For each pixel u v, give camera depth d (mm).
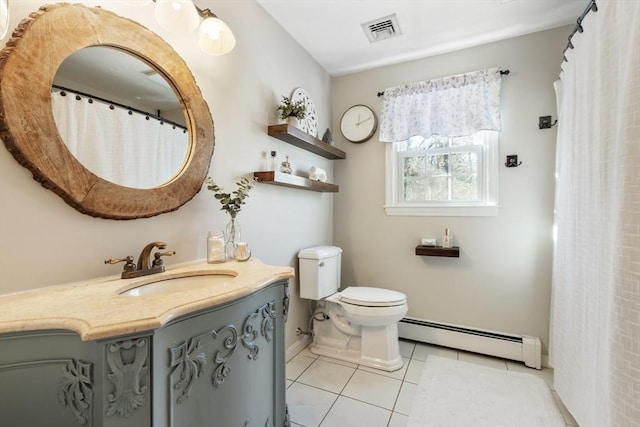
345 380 1901
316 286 2186
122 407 682
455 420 1522
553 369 1932
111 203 1074
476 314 2322
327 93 2770
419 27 2115
